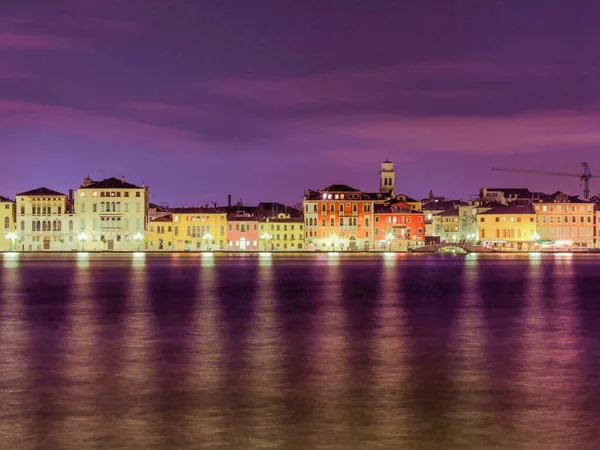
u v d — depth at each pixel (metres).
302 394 40.44
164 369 46.34
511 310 77.75
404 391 41.09
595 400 39.50
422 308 79.25
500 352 51.97
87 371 45.84
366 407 38.16
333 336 58.91
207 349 53.03
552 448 32.91
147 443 33.34
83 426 35.38
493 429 35.06
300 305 81.75
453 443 33.41
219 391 41.03
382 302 85.44
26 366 47.31
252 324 65.94
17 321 68.12
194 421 36.03
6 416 36.78
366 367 46.91
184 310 76.88
